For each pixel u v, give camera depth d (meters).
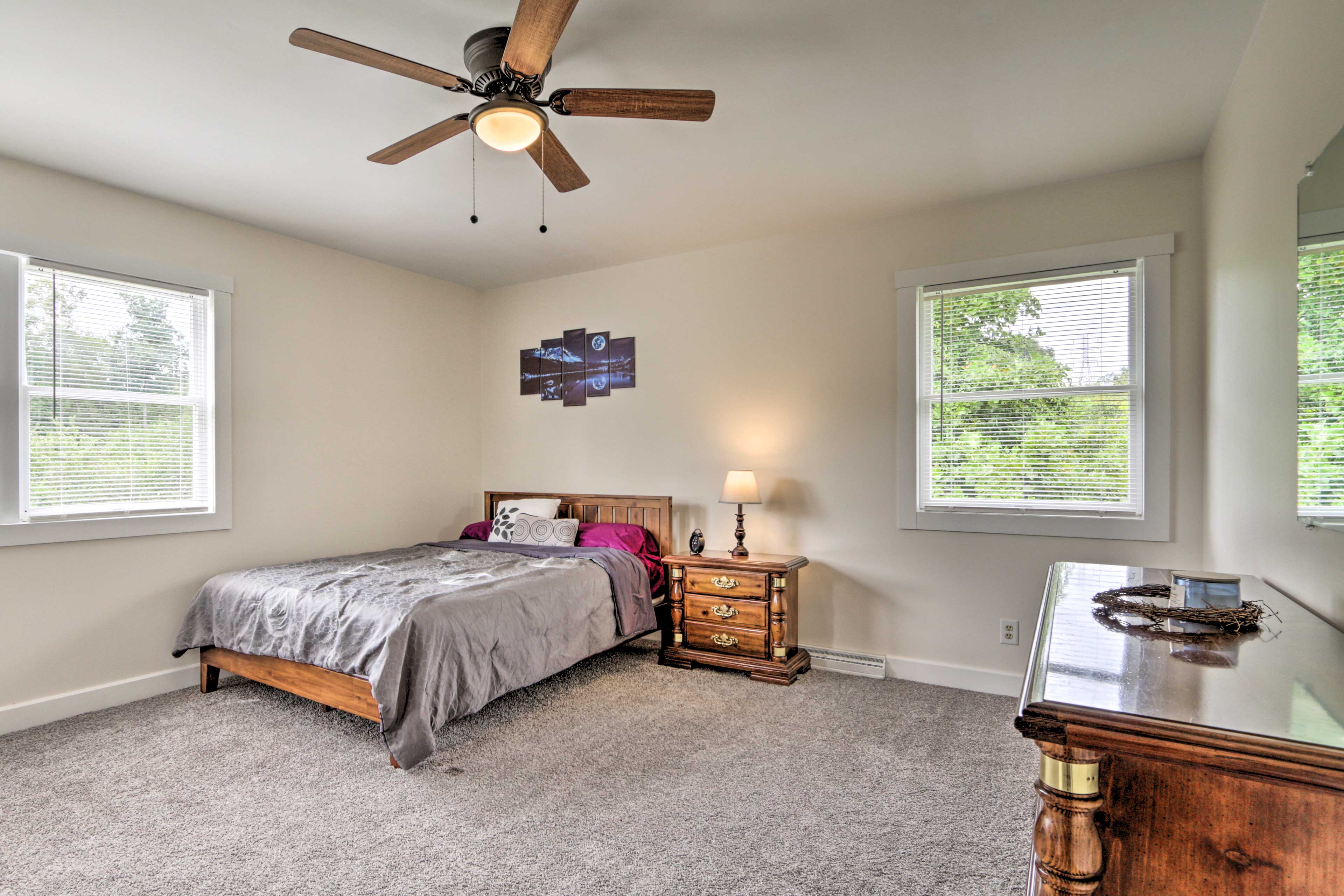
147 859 1.90
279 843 1.98
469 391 5.05
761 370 3.95
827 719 2.93
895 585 3.54
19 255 2.88
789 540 3.85
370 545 4.30
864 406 3.63
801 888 1.77
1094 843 0.88
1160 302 2.93
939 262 3.44
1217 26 2.00
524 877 1.82
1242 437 2.19
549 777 2.39
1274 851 0.82
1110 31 2.03
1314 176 1.48
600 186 3.16
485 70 2.00
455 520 4.91
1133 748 0.84
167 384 3.37
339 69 2.20
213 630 3.19
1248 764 0.79
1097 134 2.67
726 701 3.16
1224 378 2.45
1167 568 2.90
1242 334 2.18
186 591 3.40
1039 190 3.20
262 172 2.99
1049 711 0.88
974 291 3.38
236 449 3.60
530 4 1.55
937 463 3.48
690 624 3.72
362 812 2.15
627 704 3.13
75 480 3.06
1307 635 1.28
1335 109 1.40
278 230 3.75
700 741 2.70
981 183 3.15
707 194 3.26
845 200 3.34
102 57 2.12
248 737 2.74
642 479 4.39
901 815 2.12
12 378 2.88
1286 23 1.73
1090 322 3.12
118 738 2.73
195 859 1.90
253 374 3.68
